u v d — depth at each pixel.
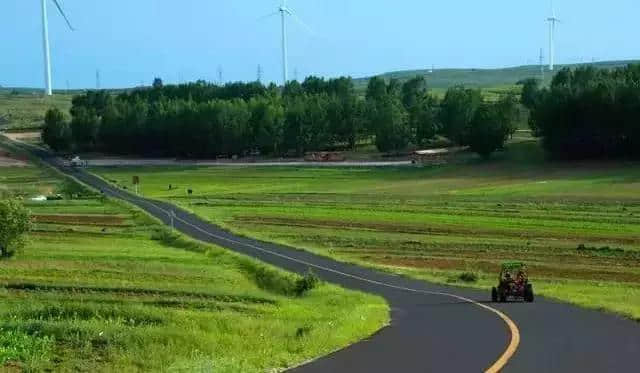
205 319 48.66
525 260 107.56
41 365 31.23
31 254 107.75
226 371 26.14
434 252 118.81
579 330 38.69
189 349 33.56
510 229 141.25
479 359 29.23
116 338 37.34
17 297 67.06
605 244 120.94
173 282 83.44
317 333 36.19
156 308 57.56
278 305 65.44
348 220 161.50
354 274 96.31
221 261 106.50
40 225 152.25
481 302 63.59
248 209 186.50
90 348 35.41
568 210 165.25
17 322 42.59
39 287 74.69
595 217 152.75
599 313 49.31
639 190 195.75
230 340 36.03
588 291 73.06
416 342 34.75
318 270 99.88
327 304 67.38
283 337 37.78
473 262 107.25
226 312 58.31
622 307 51.38
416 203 189.12
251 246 126.00
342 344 34.31
